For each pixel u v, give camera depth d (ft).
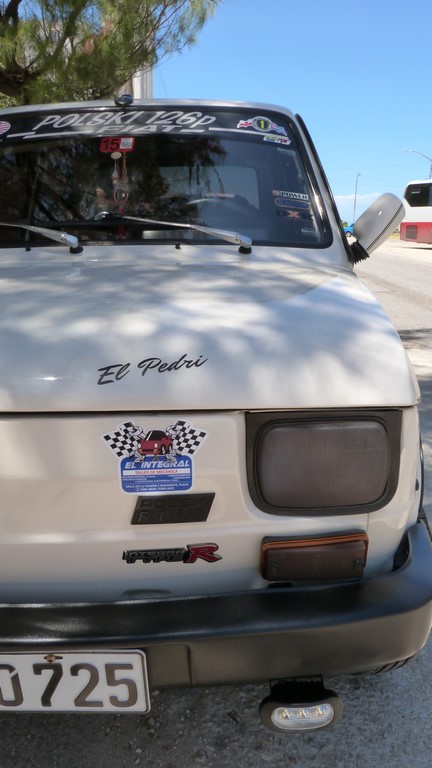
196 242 7.59
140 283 6.21
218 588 5.03
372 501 4.89
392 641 4.85
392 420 4.82
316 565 4.91
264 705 5.04
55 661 4.64
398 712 6.63
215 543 4.88
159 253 7.44
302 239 7.80
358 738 6.31
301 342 4.99
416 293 39.86
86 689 4.70
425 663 7.39
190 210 7.95
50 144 8.38
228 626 4.63
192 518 4.79
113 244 7.58
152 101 8.68
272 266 7.16
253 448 4.76
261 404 4.65
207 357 4.77
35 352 4.79
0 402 4.55
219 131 8.45
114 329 5.03
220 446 4.67
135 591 4.99
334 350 4.94
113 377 4.62
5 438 4.59
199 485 4.72
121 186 8.11
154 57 24.08
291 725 5.05
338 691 6.92
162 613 4.68
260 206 8.02
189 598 4.77
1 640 4.56
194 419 4.64
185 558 4.89
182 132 8.41
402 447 4.90
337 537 4.90
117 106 8.65
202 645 4.61
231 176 8.16
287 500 4.83
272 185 8.14
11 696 4.74
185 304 5.55
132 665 4.62
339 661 4.80
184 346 4.85
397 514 5.04
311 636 4.68
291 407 4.67
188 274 6.60
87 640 4.55
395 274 52.75
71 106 8.71
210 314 5.34
